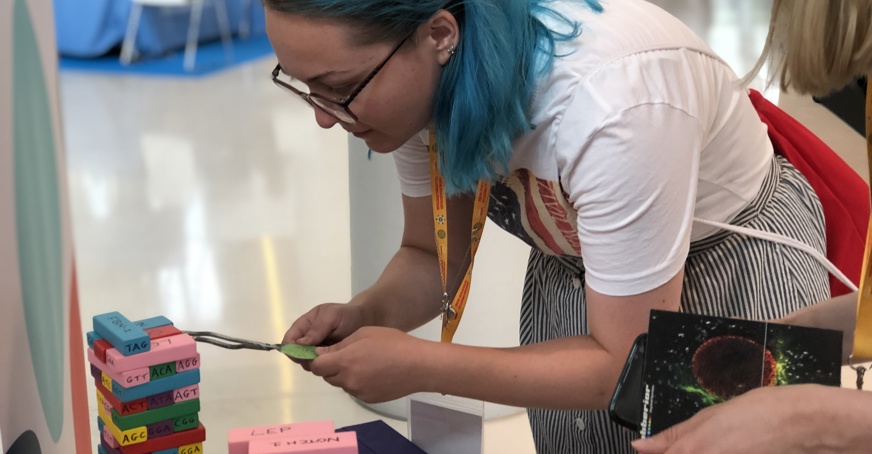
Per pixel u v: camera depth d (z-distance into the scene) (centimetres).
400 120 105
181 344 110
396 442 126
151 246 339
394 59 99
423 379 111
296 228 361
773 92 262
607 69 100
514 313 226
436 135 111
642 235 100
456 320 127
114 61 639
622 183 98
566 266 132
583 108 100
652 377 87
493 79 100
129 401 108
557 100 102
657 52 103
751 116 119
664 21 109
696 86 104
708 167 112
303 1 95
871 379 206
